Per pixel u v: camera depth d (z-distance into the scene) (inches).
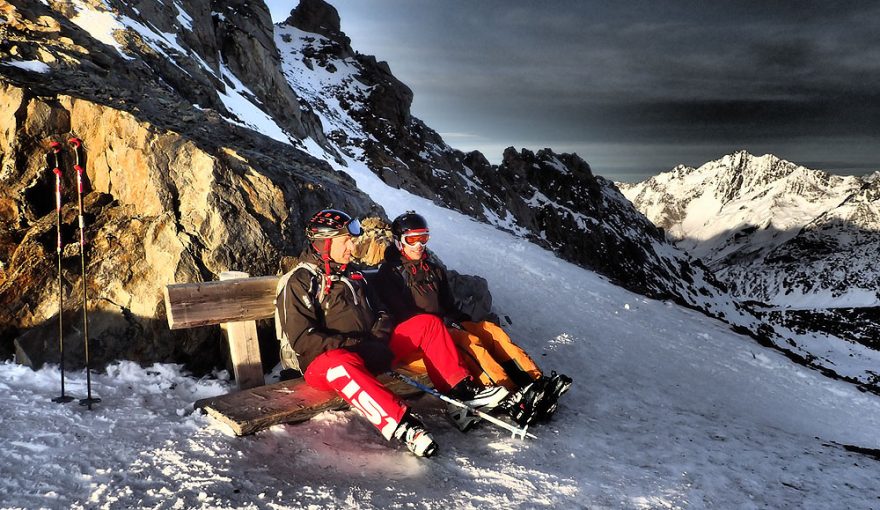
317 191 264.4
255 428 161.5
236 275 199.9
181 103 344.8
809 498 156.3
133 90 346.3
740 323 2827.3
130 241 214.5
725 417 251.0
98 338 196.1
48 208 236.2
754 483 163.2
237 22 879.7
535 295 452.4
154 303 202.5
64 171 238.7
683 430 211.5
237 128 334.3
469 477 153.7
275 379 212.2
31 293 203.5
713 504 148.6
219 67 723.4
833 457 195.9
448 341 184.9
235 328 193.3
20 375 182.4
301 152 349.7
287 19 2038.6
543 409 193.3
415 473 153.0
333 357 166.6
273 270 227.5
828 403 410.3
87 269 208.4
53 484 128.3
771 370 444.8
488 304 338.6
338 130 1374.3
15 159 233.3
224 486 134.9
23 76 278.1
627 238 3651.6
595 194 3794.3
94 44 402.6
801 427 328.5
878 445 339.0
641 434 202.2
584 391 253.4
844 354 2588.6
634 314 485.7
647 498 148.3
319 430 171.0
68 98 245.6
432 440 159.0
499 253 562.6
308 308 177.3
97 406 170.2
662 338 431.2
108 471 136.0
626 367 326.6
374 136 1561.3
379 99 1706.4
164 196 221.9
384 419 158.2
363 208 295.4
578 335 371.9
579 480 156.1
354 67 1828.2
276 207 237.8
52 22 382.6
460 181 1801.2
